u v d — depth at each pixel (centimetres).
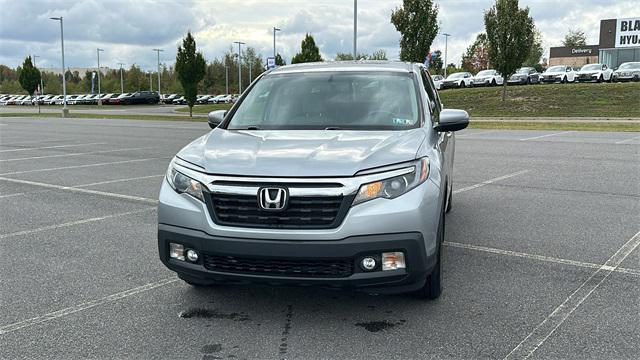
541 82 4769
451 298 454
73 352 372
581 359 354
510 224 695
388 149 410
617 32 5816
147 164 1298
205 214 392
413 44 3525
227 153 418
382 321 413
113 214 776
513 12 3541
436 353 364
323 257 371
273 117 504
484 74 4928
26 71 6581
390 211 376
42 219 751
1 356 367
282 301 452
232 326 408
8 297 470
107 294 475
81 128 2697
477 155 1386
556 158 1311
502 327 401
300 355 364
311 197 375
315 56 4612
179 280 507
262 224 380
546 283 488
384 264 378
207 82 11606
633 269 523
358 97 511
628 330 394
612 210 764
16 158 1449
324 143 424
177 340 388
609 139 1762
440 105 644
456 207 794
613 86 3700
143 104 7775
